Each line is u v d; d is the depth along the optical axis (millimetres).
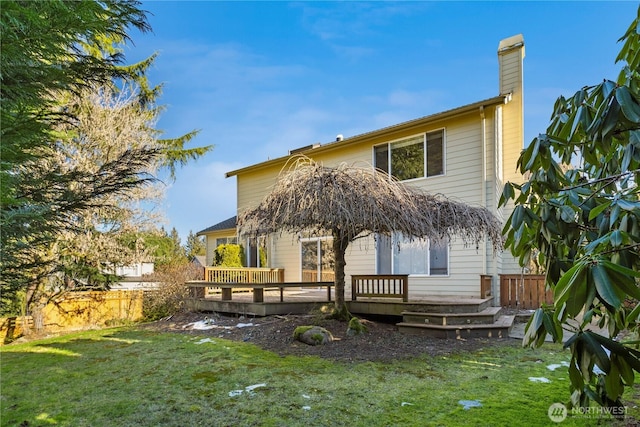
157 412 3746
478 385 4371
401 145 11688
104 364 5664
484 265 9922
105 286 11102
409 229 6707
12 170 2557
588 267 1321
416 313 7613
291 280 14227
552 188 2320
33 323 8781
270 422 3451
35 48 2215
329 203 6207
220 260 14695
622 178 2074
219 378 4770
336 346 6305
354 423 3404
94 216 10133
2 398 4270
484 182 9984
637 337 2152
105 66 3021
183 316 10203
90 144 10227
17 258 2988
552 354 5746
